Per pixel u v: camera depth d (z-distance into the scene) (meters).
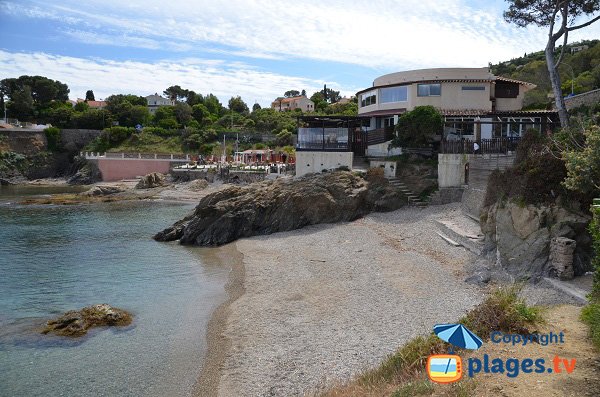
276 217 37.47
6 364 15.45
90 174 92.56
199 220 37.09
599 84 61.28
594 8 29.30
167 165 90.62
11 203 60.75
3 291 23.41
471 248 24.73
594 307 12.56
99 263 29.48
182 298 22.09
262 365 14.58
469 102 43.88
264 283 23.41
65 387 13.95
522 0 31.34
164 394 13.46
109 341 17.19
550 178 19.59
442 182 36.84
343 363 14.00
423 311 17.56
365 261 25.52
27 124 112.38
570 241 18.02
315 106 150.75
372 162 40.81
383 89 47.34
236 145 101.88
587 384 9.07
